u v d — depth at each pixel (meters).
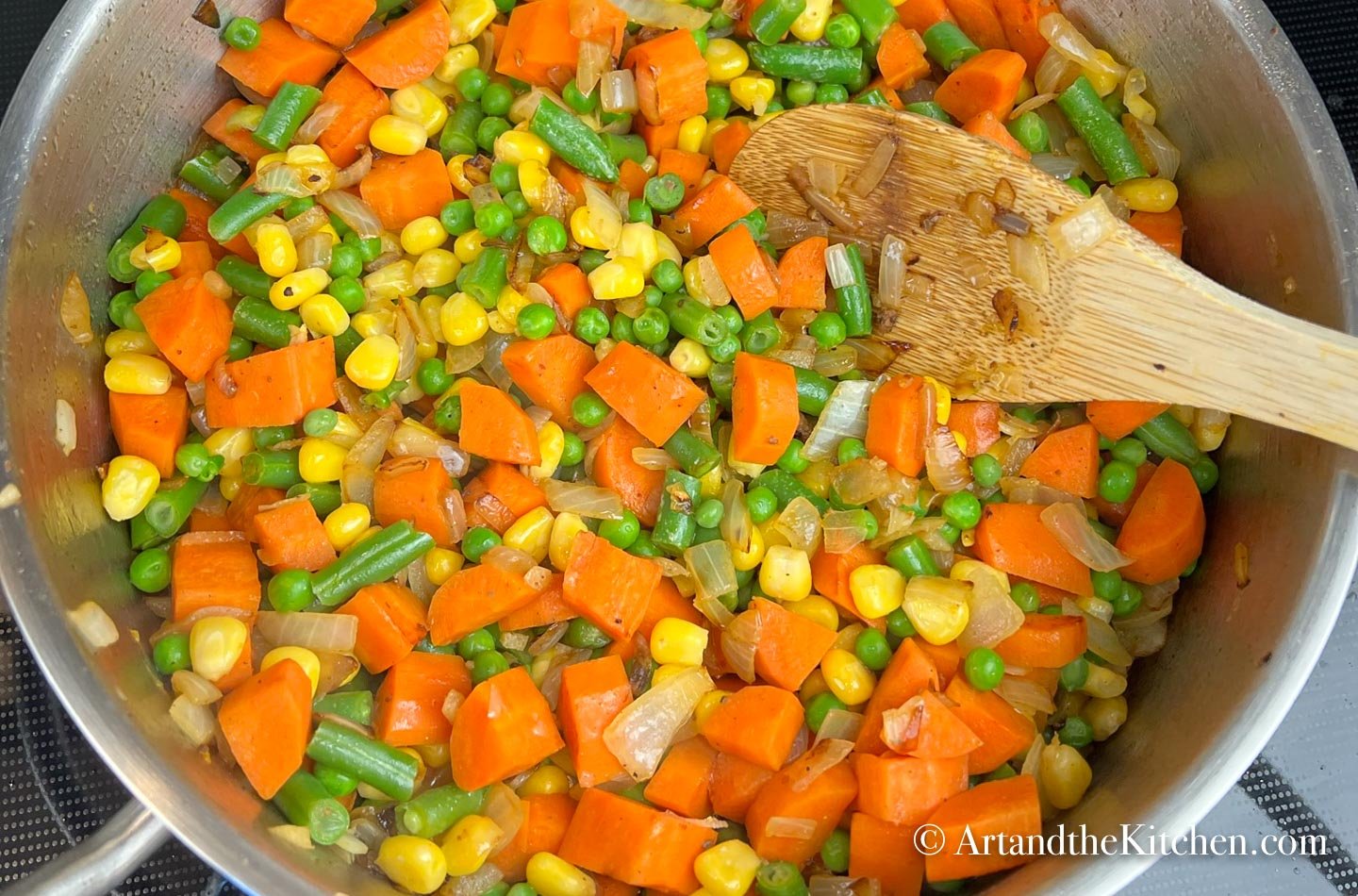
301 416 0.41
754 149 0.43
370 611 0.40
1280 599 0.38
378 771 0.39
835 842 0.40
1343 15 0.48
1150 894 0.41
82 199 0.40
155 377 0.41
